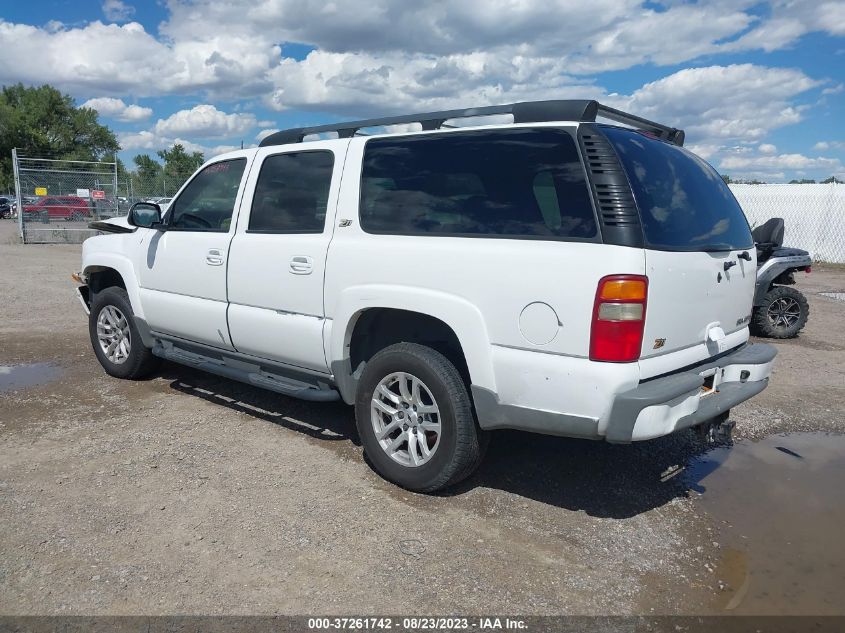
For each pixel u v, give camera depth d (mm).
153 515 3627
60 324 8680
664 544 3539
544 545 3465
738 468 4648
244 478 4117
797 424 5590
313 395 4438
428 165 3924
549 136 3498
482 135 3750
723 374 3982
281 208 4629
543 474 4348
